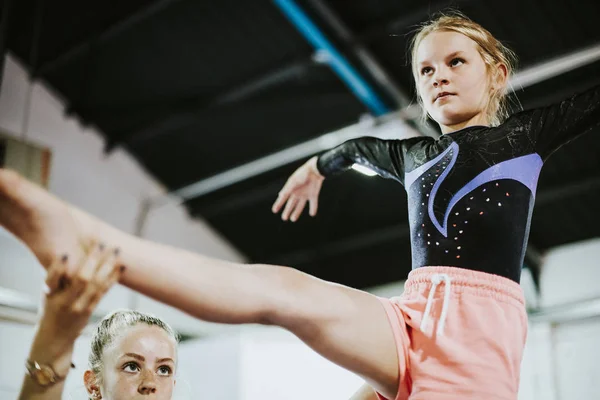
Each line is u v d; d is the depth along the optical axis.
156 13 6.79
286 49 6.72
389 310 1.65
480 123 1.92
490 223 1.74
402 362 1.60
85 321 1.29
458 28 1.95
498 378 1.56
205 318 1.38
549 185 7.18
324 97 6.95
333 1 6.08
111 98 7.88
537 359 7.40
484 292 1.67
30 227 1.21
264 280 1.46
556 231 7.62
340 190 7.89
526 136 1.83
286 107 7.26
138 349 2.31
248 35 6.73
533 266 7.74
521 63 6.09
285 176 8.04
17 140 6.61
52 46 7.54
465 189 1.78
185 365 7.12
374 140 2.12
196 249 8.92
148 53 7.25
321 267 8.91
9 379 6.20
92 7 6.98
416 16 5.91
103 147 8.38
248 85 7.15
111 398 2.29
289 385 6.76
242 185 8.35
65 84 7.91
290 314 1.48
